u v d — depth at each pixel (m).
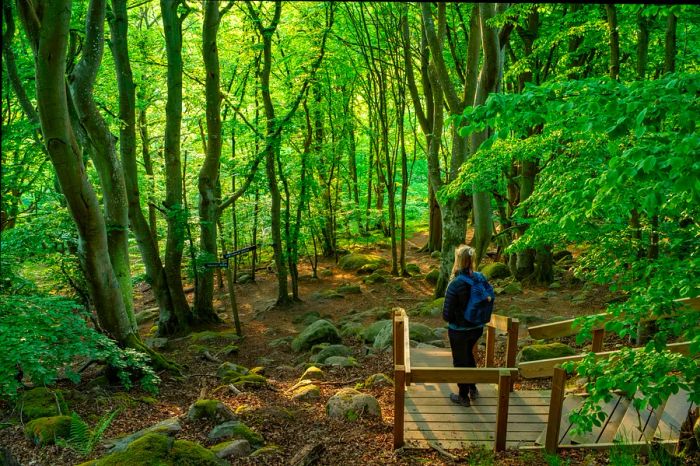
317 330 12.25
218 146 14.97
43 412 6.64
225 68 19.62
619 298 12.24
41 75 7.46
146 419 7.23
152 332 15.34
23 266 10.11
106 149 9.68
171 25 13.76
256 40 17.08
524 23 14.72
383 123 19.38
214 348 12.81
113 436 6.47
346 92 22.25
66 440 5.94
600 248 7.18
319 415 7.15
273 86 19.78
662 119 4.23
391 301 16.75
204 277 15.48
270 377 10.11
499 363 8.95
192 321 15.20
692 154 3.32
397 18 16.98
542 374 6.25
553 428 5.42
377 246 26.89
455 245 14.87
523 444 5.76
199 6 19.27
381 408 7.16
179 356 11.98
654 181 4.04
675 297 4.27
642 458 5.11
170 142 14.27
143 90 19.34
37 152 11.88
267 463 5.61
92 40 9.18
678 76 3.76
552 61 15.31
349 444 6.05
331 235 25.05
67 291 11.94
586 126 4.02
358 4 18.44
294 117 17.44
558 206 6.66
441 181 14.92
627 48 11.08
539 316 11.98
